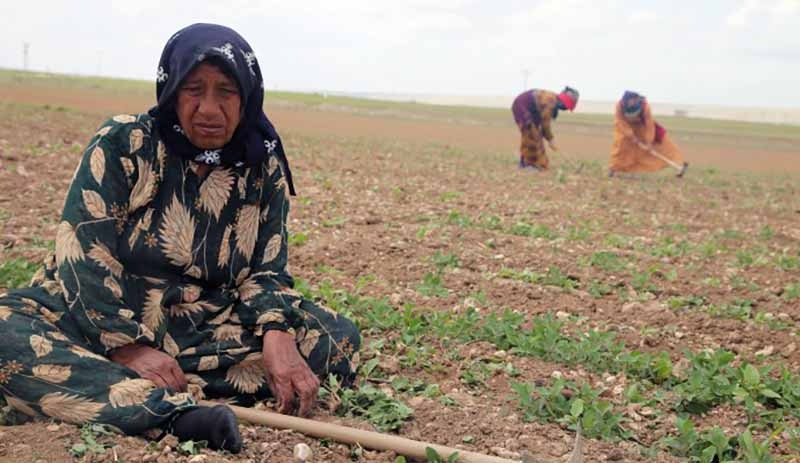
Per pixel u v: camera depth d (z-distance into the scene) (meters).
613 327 5.51
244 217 3.61
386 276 6.53
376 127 31.52
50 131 15.49
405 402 3.89
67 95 35.38
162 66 3.29
